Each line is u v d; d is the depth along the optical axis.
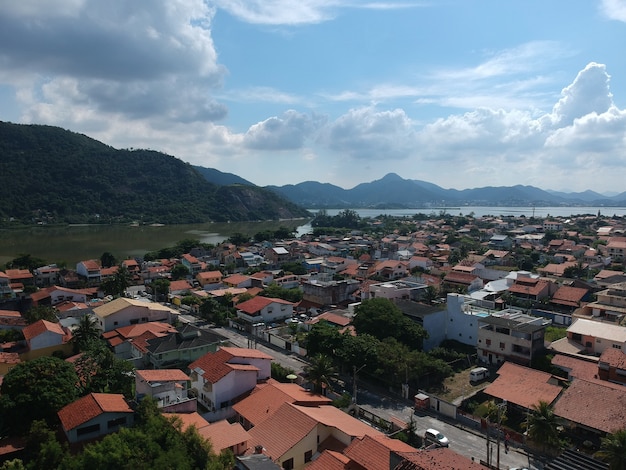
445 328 72.62
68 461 30.05
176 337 62.69
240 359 52.34
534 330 58.91
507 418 47.28
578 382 45.88
